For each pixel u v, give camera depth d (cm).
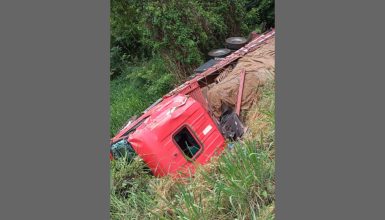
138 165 448
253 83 549
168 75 733
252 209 345
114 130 701
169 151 452
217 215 363
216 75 623
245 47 662
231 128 516
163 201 402
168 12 703
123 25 904
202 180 409
